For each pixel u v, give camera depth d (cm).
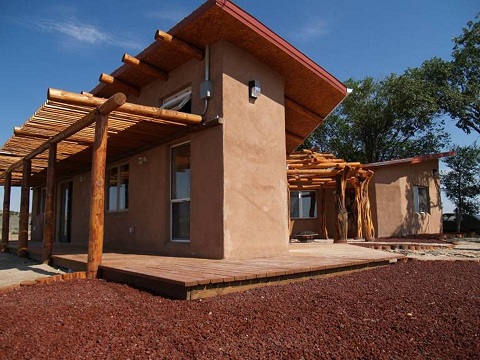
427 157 1700
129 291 466
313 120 1102
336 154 3061
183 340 303
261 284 487
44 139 819
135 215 918
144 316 361
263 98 786
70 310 382
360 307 396
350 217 1742
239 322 344
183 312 371
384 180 1641
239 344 297
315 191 1767
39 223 1683
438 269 666
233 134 701
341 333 321
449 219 2395
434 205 1898
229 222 671
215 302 404
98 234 575
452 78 2448
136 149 914
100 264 575
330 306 398
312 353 282
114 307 394
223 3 629
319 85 915
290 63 805
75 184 1330
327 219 1769
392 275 598
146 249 864
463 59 2348
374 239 1431
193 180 734
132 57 778
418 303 411
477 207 2464
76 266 675
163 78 841
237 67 733
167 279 429
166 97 861
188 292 413
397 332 324
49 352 280
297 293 452
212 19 656
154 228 841
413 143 2886
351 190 1728
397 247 1172
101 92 996
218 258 664
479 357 272
